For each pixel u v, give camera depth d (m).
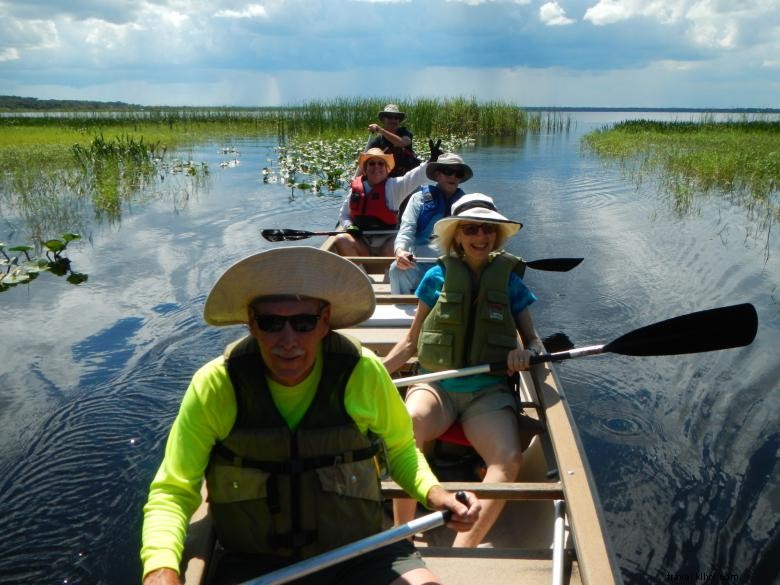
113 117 37.81
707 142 19.70
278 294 1.80
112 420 4.12
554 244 8.20
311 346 1.79
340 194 11.74
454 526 1.87
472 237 3.11
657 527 3.19
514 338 3.12
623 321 5.69
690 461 3.69
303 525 1.83
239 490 1.81
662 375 4.67
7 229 8.81
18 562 2.99
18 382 4.56
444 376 3.02
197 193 11.78
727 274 6.89
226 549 1.93
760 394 4.38
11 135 21.50
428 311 3.29
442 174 5.02
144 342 5.26
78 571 2.95
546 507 2.85
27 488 3.49
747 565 2.95
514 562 2.32
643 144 19.91
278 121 27.98
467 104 25.95
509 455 2.80
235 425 1.80
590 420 4.10
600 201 11.03
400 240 4.85
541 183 12.99
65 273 6.98
